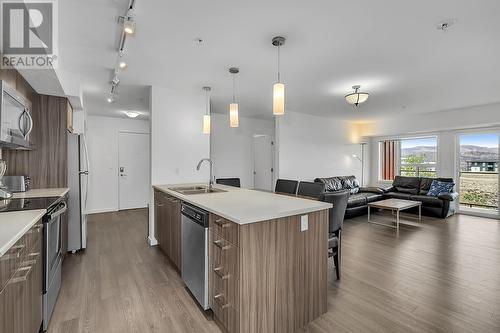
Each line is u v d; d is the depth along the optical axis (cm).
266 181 713
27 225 132
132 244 355
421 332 170
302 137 597
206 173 398
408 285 235
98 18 192
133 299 212
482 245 349
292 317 173
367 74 321
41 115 293
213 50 250
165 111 365
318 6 180
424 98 444
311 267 185
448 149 591
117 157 594
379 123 684
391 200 521
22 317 130
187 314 191
